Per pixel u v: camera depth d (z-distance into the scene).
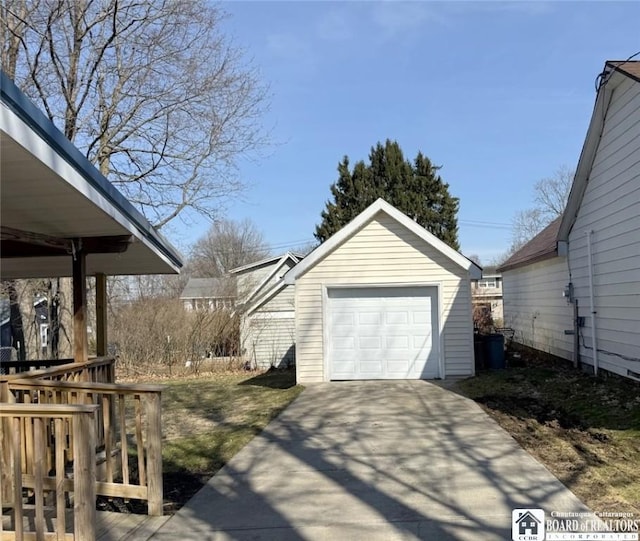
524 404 9.14
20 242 5.99
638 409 7.85
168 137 16.38
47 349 21.11
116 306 19.92
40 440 4.03
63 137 4.13
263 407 10.21
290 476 5.79
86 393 5.39
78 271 6.36
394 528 4.30
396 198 30.98
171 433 8.41
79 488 3.94
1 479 4.36
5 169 4.09
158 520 4.70
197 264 50.59
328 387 12.08
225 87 16.56
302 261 13.11
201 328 20.03
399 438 7.23
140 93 15.82
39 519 4.00
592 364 11.81
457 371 12.83
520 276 18.91
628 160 9.74
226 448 7.12
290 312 20.86
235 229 51.91
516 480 5.34
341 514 4.65
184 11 15.40
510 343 19.47
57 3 14.34
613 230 10.54
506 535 4.09
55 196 4.74
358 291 13.18
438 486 5.26
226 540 4.21
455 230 31.66
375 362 13.06
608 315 10.89
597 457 5.97
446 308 12.90
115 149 16.05
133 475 6.20
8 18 14.34
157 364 19.59
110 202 5.35
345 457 6.42
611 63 9.66
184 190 17.02
